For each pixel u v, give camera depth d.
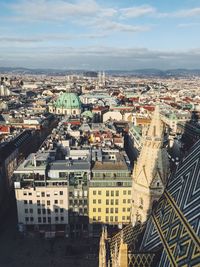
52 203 139.75
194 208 53.16
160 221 65.44
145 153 84.56
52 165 146.12
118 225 143.62
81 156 164.25
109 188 138.50
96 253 131.75
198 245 46.47
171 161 176.38
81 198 140.25
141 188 85.69
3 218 157.62
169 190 69.19
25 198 138.38
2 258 127.31
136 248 72.19
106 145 193.62
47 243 138.38
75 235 143.88
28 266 122.75
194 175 59.91
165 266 54.72
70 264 124.56
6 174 172.25
